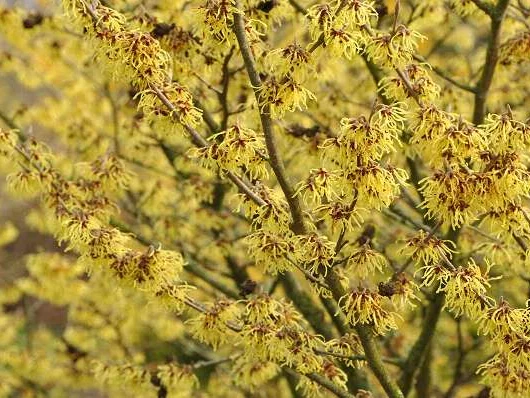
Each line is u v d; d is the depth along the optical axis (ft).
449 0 17.06
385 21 18.61
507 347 10.50
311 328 18.12
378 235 18.60
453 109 17.12
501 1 14.38
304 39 19.40
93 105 22.24
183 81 13.69
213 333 12.36
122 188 15.74
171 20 15.52
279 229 10.93
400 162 17.01
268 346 11.64
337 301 11.42
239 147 10.30
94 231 11.73
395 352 21.88
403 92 11.19
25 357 24.03
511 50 14.75
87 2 10.92
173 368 15.03
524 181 9.79
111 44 10.48
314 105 17.33
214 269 18.89
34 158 14.28
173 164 18.53
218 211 18.61
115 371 15.81
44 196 14.71
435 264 10.79
